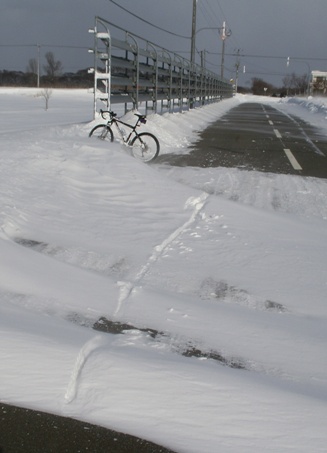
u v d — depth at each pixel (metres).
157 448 2.16
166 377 2.59
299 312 4.05
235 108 48.53
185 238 5.63
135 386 2.50
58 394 2.45
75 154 8.23
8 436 2.21
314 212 7.10
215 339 3.43
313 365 3.16
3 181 6.53
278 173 10.10
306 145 15.48
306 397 2.55
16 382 2.51
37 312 3.57
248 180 9.23
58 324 3.33
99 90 13.36
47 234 5.42
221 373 2.75
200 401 2.42
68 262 4.79
